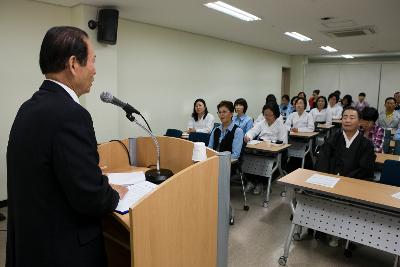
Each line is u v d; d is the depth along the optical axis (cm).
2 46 319
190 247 118
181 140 174
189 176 112
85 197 84
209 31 537
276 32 545
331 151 266
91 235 95
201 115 495
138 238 87
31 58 343
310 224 221
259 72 789
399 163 240
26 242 89
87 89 101
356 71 921
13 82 330
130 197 122
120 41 432
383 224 195
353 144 253
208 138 370
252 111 775
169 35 506
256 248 249
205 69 594
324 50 811
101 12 365
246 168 355
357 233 204
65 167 82
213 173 131
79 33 94
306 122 533
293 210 232
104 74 389
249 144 365
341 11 392
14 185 90
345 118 252
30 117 86
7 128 329
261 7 376
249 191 385
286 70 977
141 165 193
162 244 100
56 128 83
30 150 84
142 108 475
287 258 233
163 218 99
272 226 289
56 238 88
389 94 877
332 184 210
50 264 88
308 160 460
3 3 316
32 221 88
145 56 470
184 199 110
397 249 190
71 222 90
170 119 526
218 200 137
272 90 868
